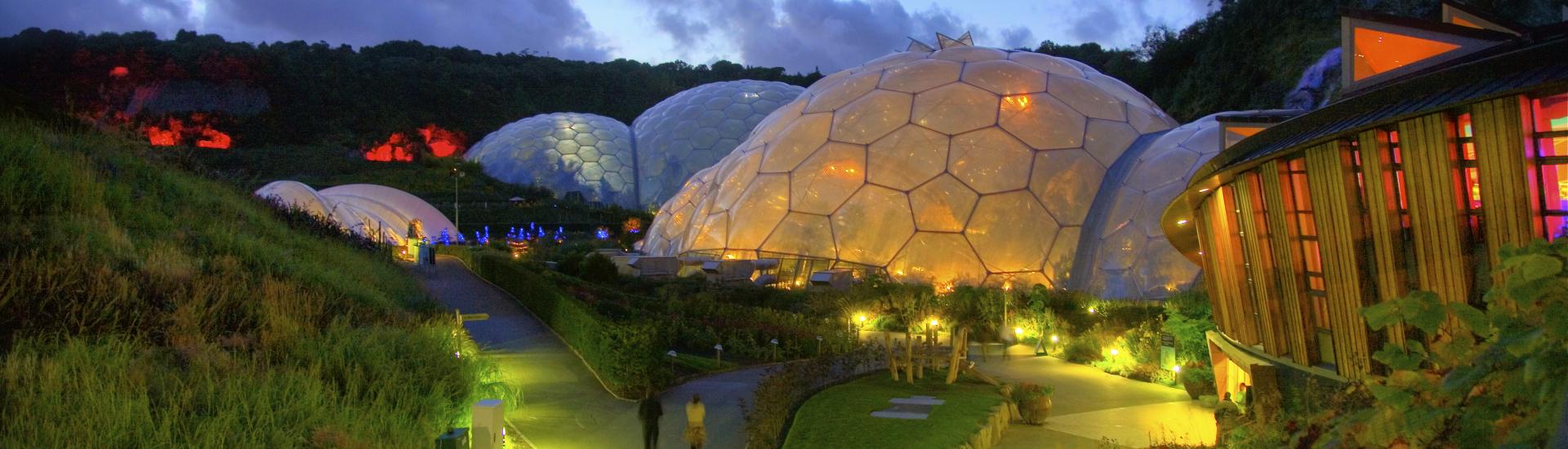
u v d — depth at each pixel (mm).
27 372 9008
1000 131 44344
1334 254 11977
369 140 112125
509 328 23109
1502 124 9523
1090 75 50812
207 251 16094
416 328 14891
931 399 17094
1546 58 9516
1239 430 11227
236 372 10297
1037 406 16516
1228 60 69750
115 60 115125
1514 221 9641
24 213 14539
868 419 15016
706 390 17938
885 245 42406
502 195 90312
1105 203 42312
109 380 9344
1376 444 3795
